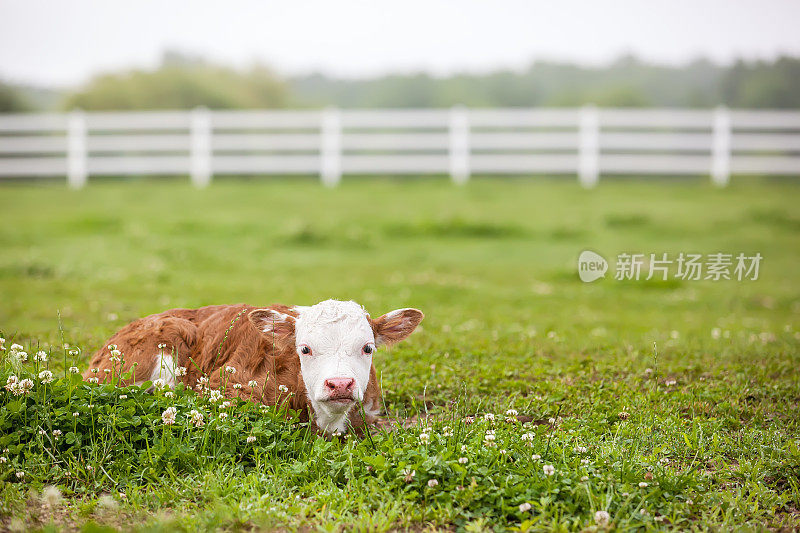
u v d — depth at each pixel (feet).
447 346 27.14
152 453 16.03
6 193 75.97
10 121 78.64
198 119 78.59
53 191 77.10
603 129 107.55
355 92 163.94
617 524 14.21
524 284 45.96
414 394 22.15
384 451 16.44
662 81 144.77
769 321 35.63
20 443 16.34
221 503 14.55
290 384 18.65
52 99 150.71
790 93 126.52
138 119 79.92
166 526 13.62
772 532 14.49
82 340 25.29
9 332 27.32
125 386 18.08
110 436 16.60
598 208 68.39
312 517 14.67
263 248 55.72
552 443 17.17
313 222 62.23
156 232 59.16
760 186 79.51
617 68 150.10
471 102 129.49
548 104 117.60
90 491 15.33
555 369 24.38
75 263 48.21
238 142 91.09
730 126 77.00
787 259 52.31
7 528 13.76
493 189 76.84
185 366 19.48
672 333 30.76
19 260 47.78
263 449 16.46
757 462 17.06
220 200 71.77
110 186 79.92
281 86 129.49
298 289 41.16
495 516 14.57
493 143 78.64
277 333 18.53
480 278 47.57
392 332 19.01
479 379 23.24
